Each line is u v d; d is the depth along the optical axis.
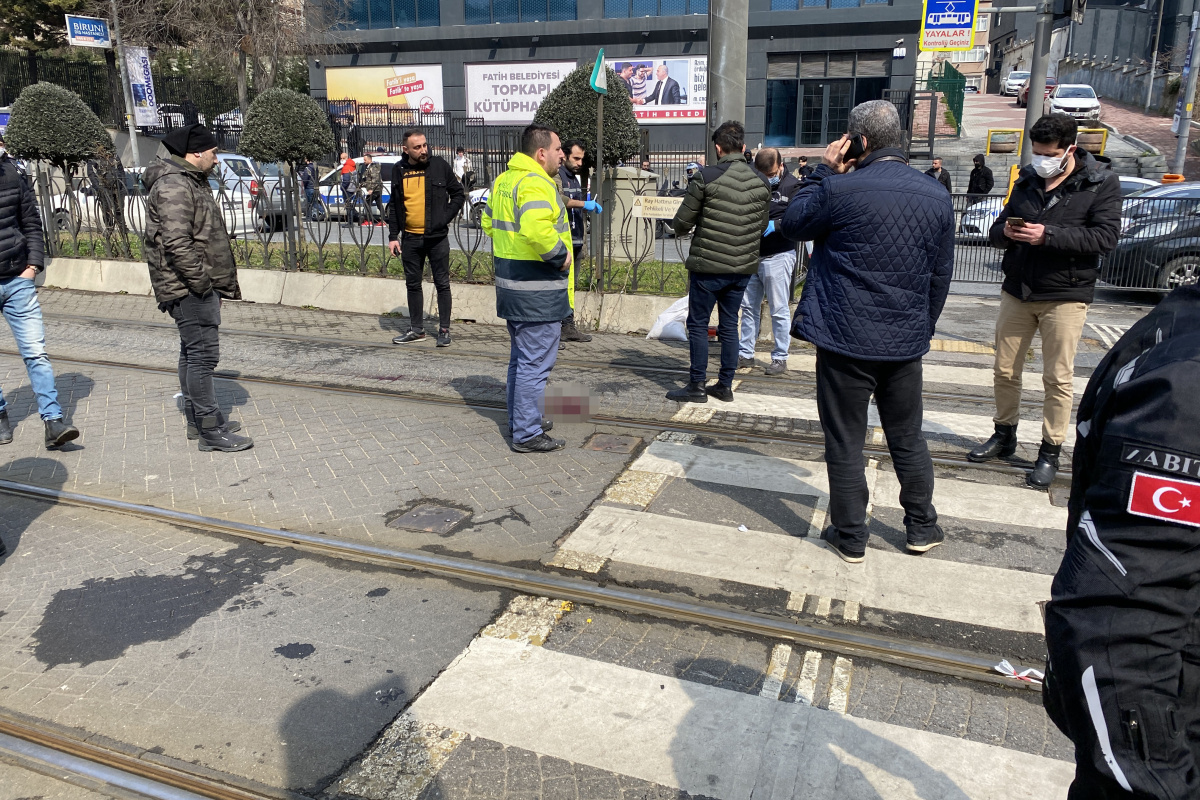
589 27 28.91
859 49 27.12
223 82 35.25
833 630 3.50
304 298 10.52
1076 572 1.47
